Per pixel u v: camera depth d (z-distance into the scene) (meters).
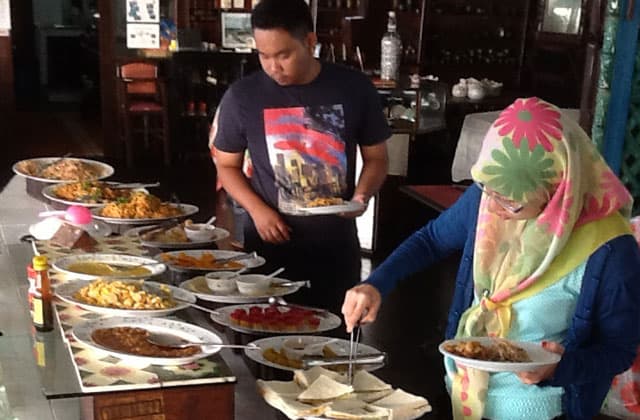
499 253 1.53
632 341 1.44
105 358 1.55
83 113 9.66
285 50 2.12
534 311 1.49
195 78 7.60
